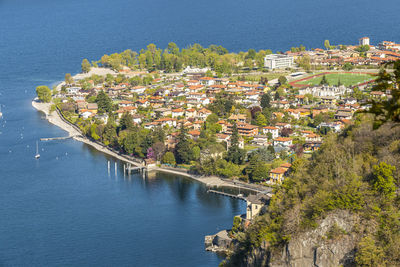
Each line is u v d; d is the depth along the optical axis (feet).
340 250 417.28
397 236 398.62
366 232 410.31
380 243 400.88
